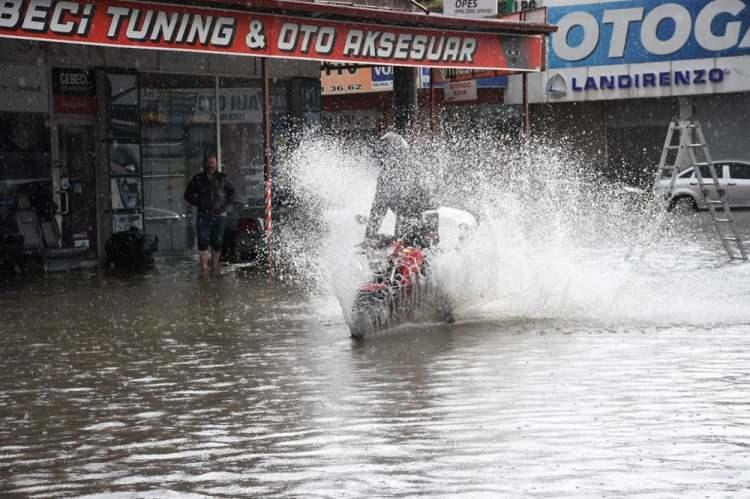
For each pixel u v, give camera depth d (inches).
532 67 1487.5
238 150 1530.5
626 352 650.8
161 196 1466.5
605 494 366.6
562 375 583.2
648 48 2559.1
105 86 1366.9
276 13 1159.0
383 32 1278.3
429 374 599.8
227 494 383.6
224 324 839.1
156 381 609.9
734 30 2464.3
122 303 985.5
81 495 390.0
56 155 1326.3
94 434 485.7
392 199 807.7
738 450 419.5
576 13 2620.6
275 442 456.8
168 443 463.5
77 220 1355.8
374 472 403.9
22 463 437.7
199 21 1095.0
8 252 1264.8
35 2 976.9
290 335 772.6
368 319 746.2
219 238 1286.9
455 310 840.9
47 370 655.1
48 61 1314.0
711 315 801.6
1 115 1270.9
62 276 1236.5
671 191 1305.4
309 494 378.9
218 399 553.9
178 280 1178.6
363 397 543.5
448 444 440.8
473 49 1397.6
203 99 1492.4
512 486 378.6
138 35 1047.6
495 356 649.6
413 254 779.4
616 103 2728.8
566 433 452.8
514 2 2581.2
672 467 397.7
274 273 1236.5
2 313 928.9
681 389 538.3
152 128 1445.6
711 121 2645.2
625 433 450.3
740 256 1266.0
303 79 1571.1
